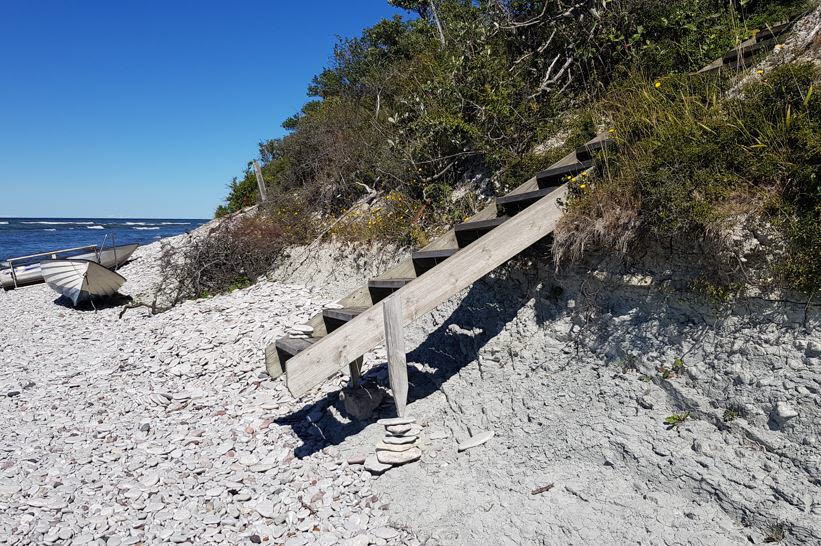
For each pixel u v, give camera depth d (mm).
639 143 4324
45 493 4109
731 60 5598
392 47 13820
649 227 3799
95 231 68250
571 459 3561
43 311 12484
